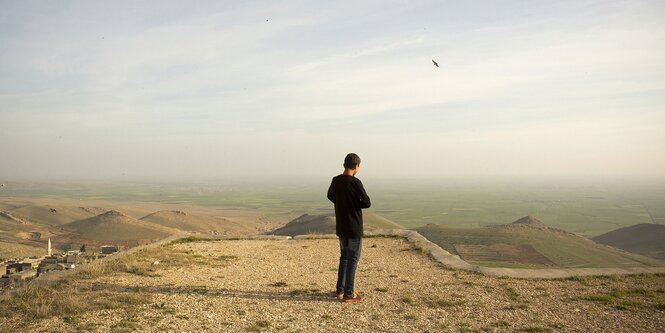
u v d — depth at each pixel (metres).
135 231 145.38
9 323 6.17
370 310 7.09
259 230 179.50
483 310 7.11
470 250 117.50
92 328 5.95
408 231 16.88
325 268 10.95
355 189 7.63
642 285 8.74
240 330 6.01
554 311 7.02
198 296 7.78
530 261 105.38
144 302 7.26
